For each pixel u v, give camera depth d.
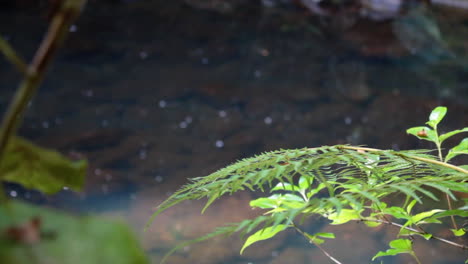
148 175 4.39
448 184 0.57
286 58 7.24
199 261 2.93
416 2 8.32
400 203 1.11
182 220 3.36
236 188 0.58
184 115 5.70
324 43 7.64
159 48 7.52
